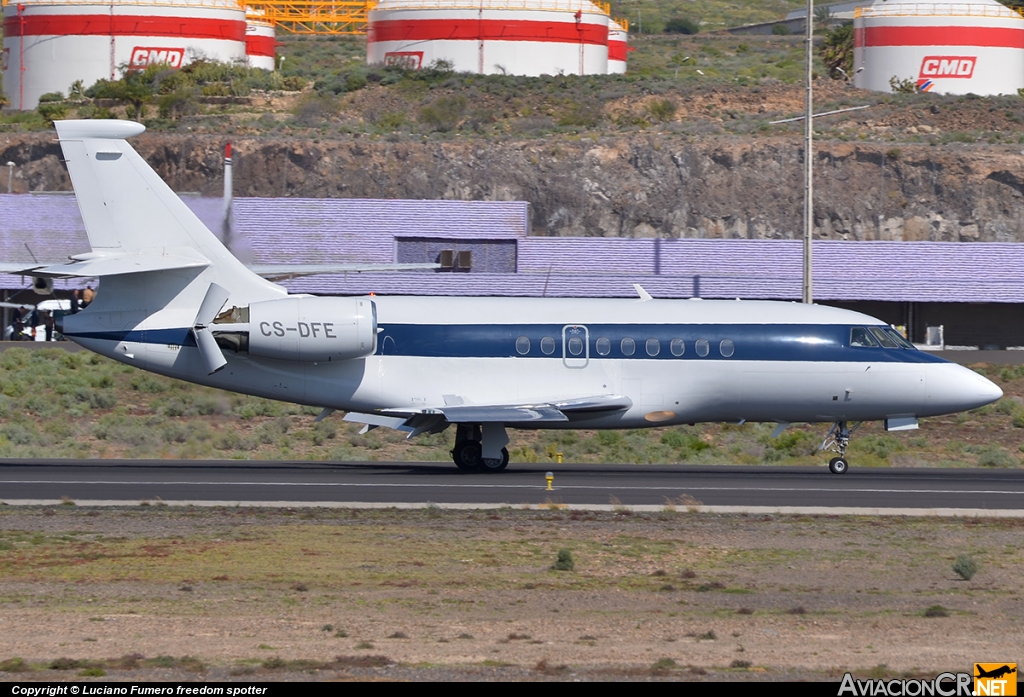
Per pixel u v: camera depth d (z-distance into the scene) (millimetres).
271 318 98938
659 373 103062
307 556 64375
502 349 102312
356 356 100375
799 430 145750
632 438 138250
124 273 94438
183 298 100938
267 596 55375
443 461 122188
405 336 102188
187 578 59031
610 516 78375
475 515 78062
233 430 142625
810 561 65000
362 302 101000
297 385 102062
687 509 80625
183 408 151375
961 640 48656
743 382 103625
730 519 78000
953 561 65250
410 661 44219
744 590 58062
